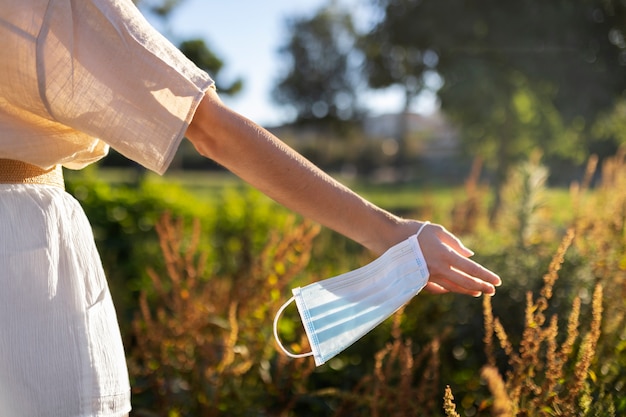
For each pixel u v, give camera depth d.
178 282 2.79
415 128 49.22
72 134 1.31
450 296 3.02
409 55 16.67
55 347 1.21
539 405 1.82
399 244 1.35
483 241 3.36
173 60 1.25
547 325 2.53
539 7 14.88
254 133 1.28
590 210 3.22
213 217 5.04
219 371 2.47
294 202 1.32
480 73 15.12
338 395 2.46
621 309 2.34
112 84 1.23
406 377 2.25
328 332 1.38
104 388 1.26
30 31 1.20
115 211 4.54
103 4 1.23
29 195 1.26
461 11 15.35
